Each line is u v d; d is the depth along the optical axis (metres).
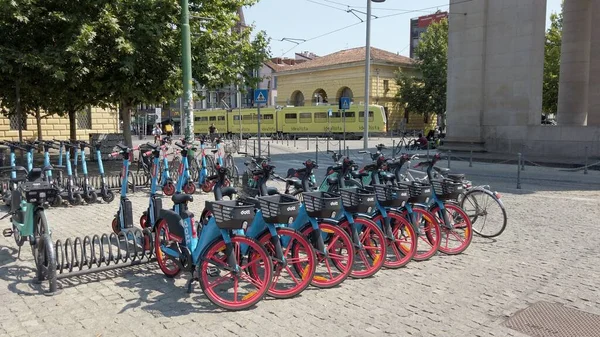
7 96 16.69
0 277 5.55
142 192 11.69
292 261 5.08
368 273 5.56
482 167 18.00
